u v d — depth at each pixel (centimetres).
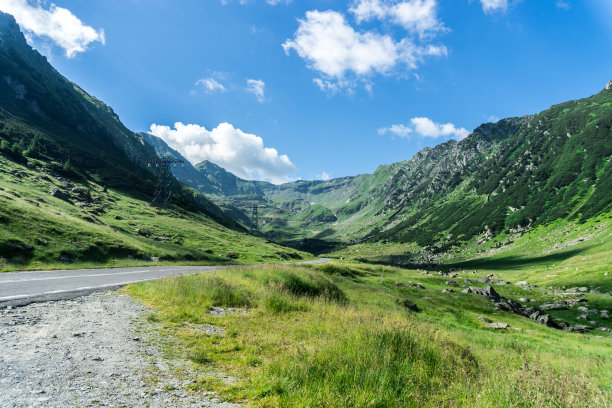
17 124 13738
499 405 603
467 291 5997
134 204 11181
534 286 7944
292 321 1484
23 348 696
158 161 15150
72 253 3150
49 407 470
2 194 4019
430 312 3616
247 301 1814
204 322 1237
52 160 12062
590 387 676
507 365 1046
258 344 1011
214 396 598
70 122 19100
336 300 2623
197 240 8588
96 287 1620
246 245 10438
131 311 1222
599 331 4119
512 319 4069
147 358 758
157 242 5956
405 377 744
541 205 19625
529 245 15738
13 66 19275
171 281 1850
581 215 15738
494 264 14675
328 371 705
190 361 790
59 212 4662
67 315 1030
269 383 661
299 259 11612
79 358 689
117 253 3816
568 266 9156
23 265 2488
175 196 16600
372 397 605
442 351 1004
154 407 518
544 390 636
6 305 1037
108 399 524
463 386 738
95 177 13262
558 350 2211
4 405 451
